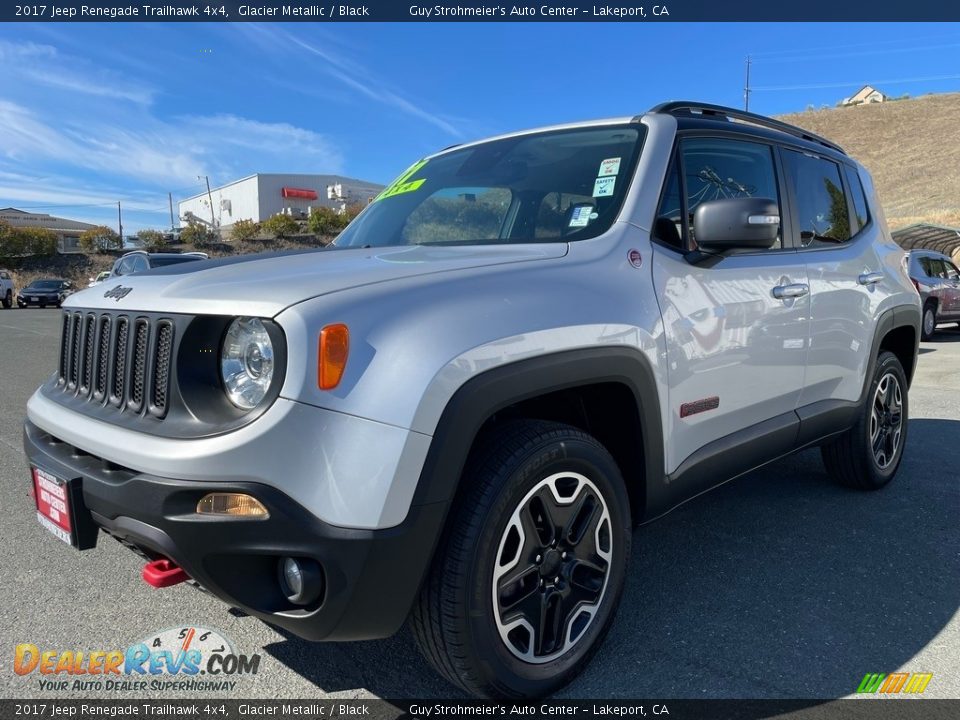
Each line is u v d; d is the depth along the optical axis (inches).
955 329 659.4
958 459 191.2
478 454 82.7
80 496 82.4
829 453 161.3
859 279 149.8
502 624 82.3
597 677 92.8
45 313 957.8
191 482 71.6
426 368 74.0
